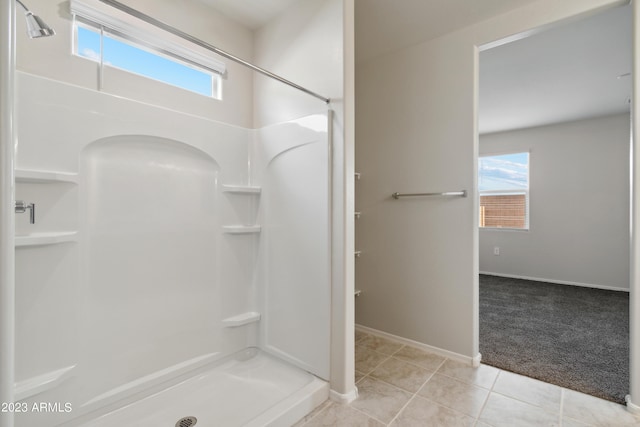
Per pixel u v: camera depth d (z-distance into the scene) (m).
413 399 1.82
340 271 1.79
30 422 1.33
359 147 2.84
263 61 2.29
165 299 1.81
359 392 1.89
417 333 2.52
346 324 1.78
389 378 2.05
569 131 4.61
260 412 1.66
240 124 2.29
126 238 1.65
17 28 1.37
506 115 4.28
